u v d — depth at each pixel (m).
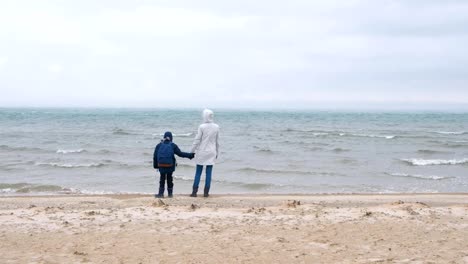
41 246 7.07
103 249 6.92
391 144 37.66
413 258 6.42
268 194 14.97
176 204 11.30
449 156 29.53
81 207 11.10
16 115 109.19
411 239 7.57
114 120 85.88
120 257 6.50
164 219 9.20
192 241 7.42
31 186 16.36
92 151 29.88
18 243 7.23
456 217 9.71
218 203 11.70
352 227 8.47
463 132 55.75
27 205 11.51
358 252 6.76
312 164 24.70
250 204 11.72
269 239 7.56
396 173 21.59
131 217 9.40
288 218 9.36
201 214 9.78
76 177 19.38
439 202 12.77
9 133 46.16
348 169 22.89
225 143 37.78
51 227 8.42
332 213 9.99
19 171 21.00
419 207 10.95
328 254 6.65
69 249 6.91
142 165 22.69
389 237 7.70
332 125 73.88
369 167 23.84
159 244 7.22
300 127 65.94
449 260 6.31
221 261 6.30
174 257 6.50
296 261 6.31
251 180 19.02
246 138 43.53
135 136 44.53
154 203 10.97
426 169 23.44
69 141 38.28
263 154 29.41
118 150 30.72
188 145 35.34
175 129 58.44
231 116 129.62
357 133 51.88
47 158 26.16
